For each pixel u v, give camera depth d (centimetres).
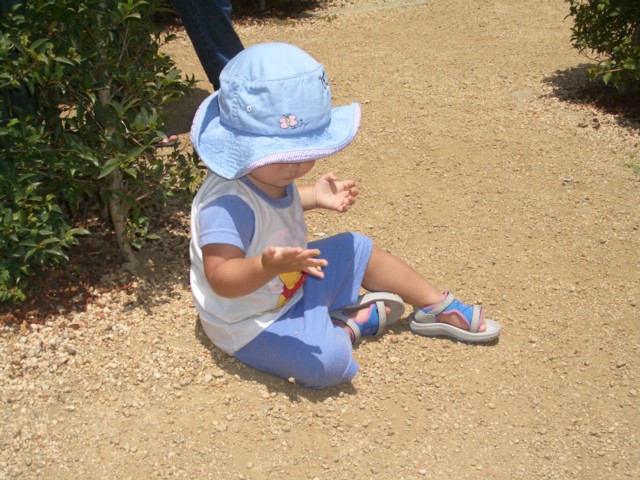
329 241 331
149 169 374
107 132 348
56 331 339
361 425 298
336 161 520
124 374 318
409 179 497
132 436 288
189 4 544
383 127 570
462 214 457
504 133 562
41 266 366
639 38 614
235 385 315
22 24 341
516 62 715
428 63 714
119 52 367
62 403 303
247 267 274
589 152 533
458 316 340
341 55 741
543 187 488
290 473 275
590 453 289
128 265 383
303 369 303
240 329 311
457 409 308
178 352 332
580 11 636
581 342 349
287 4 943
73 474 272
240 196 293
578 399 316
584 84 655
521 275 399
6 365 319
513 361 336
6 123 354
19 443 283
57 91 364
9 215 322
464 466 281
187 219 435
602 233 438
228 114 281
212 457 281
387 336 349
